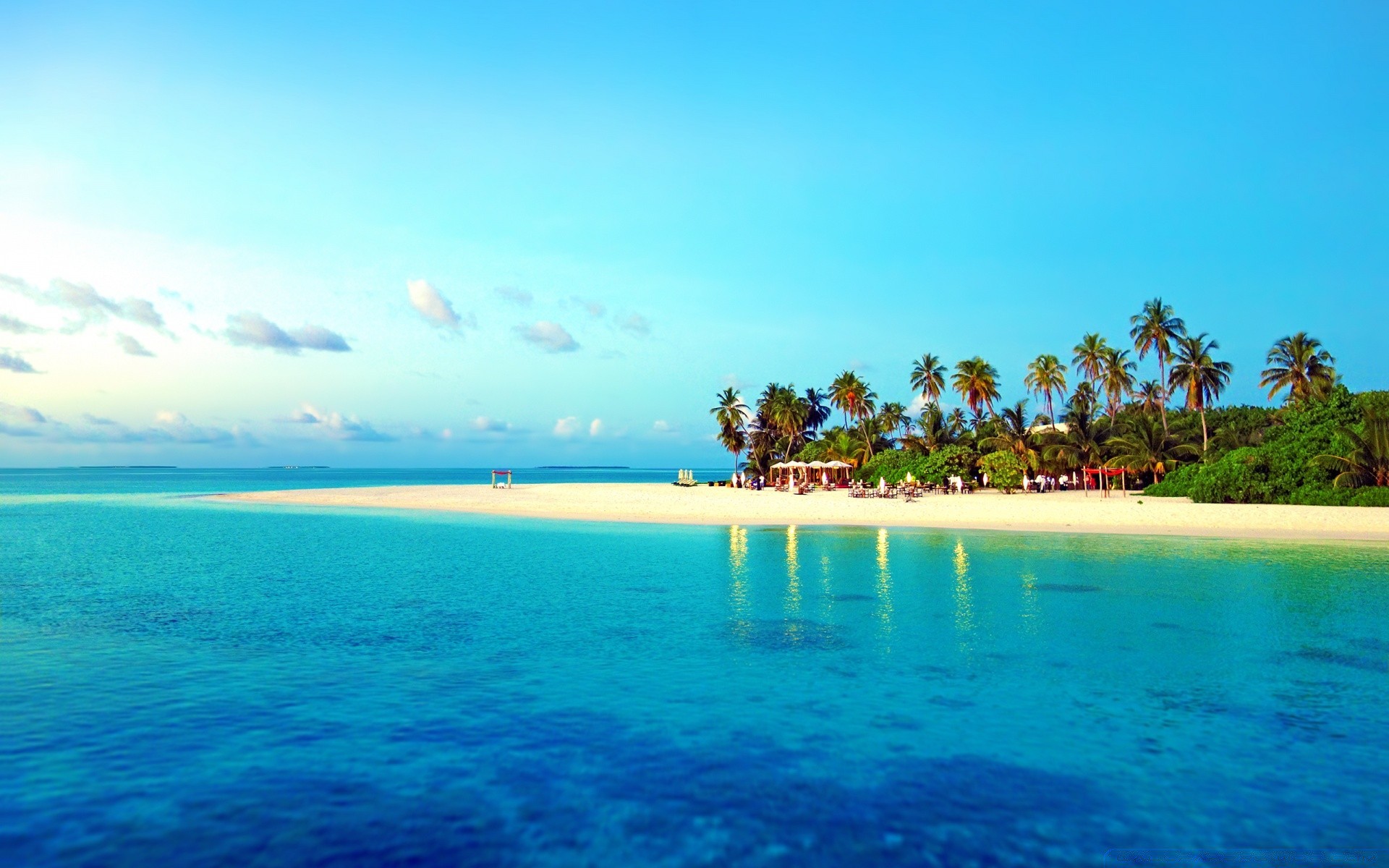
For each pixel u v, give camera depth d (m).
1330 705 11.41
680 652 14.31
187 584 21.70
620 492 73.62
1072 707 11.30
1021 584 21.42
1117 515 39.44
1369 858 7.27
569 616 17.45
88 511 54.69
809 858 7.21
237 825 7.75
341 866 7.03
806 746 9.84
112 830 7.64
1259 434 66.94
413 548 30.67
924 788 8.65
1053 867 7.09
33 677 12.59
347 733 10.20
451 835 7.59
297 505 59.44
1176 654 14.14
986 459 65.94
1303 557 26.22
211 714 10.88
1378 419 42.16
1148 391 96.19
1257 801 8.41
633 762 9.32
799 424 96.44
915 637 15.47
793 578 22.58
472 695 11.74
